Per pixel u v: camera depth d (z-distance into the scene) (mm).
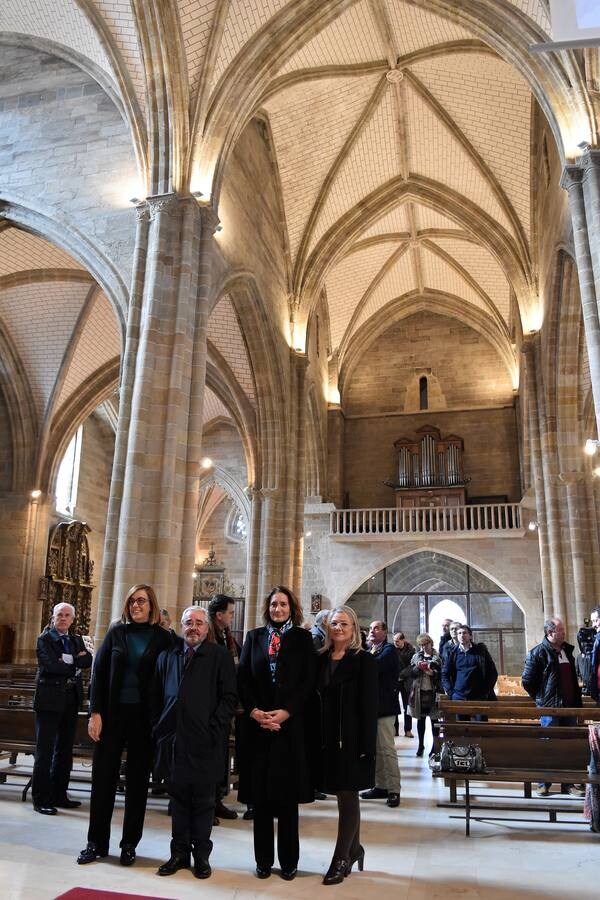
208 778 5441
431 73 18578
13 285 19609
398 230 25859
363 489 29719
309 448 27625
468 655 10117
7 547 23438
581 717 8367
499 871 5703
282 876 5387
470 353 30219
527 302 20797
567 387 18094
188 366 13102
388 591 27406
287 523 20875
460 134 19938
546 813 7805
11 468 23797
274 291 20562
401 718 20047
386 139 20859
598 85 12445
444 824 7297
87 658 7879
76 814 7277
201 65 14383
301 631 5574
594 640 8727
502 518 27578
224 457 29750
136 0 13602
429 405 30031
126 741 5879
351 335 30203
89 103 15547
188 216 13656
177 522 12320
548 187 17656
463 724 7844
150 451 12344
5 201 15469
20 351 23172
